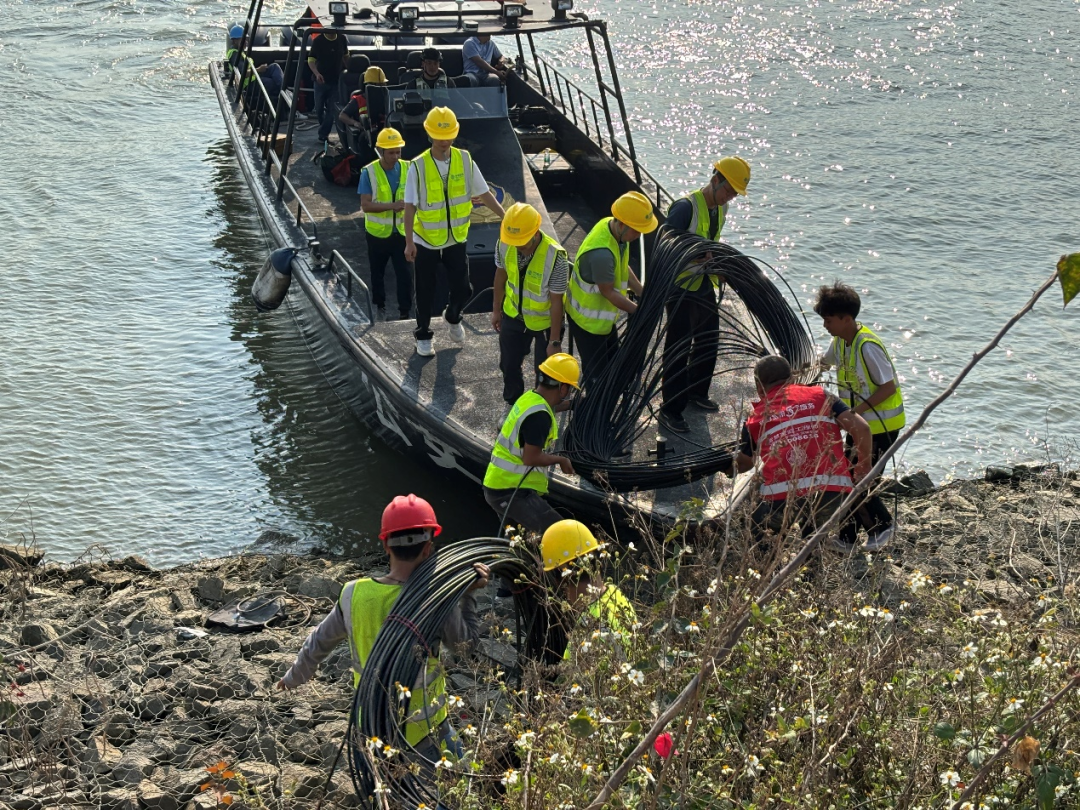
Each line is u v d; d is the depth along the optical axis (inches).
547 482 248.1
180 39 882.8
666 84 796.0
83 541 319.0
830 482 217.3
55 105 734.5
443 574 165.2
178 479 350.3
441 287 378.6
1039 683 150.0
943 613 176.9
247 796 183.5
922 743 147.6
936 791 143.6
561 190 490.3
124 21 928.3
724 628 133.1
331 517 330.0
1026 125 703.7
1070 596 183.2
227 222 558.6
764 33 926.4
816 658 157.2
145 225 552.1
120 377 410.3
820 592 167.6
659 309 260.7
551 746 145.7
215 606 271.0
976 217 565.0
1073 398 401.4
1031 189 602.2
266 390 402.3
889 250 527.8
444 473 319.6
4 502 335.3
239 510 334.3
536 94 549.0
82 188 599.8
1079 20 946.7
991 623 156.8
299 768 199.8
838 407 216.7
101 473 352.2
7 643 242.8
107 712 217.3
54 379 406.9
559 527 185.3
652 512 249.8
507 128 418.3
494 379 313.6
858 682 149.1
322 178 469.7
